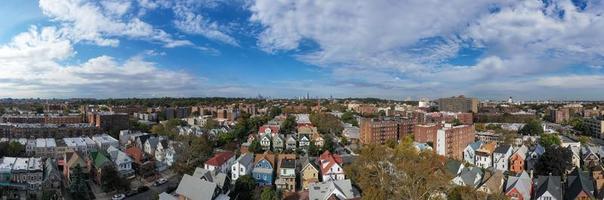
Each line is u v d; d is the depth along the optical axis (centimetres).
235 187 9912
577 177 9450
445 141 15788
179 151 13812
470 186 9475
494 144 15175
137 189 10644
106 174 10444
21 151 15175
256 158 12300
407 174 9506
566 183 9612
